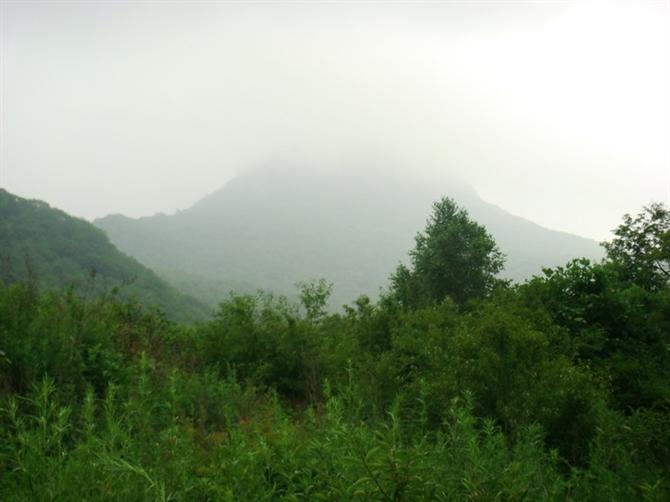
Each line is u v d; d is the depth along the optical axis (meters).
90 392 4.21
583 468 4.72
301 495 3.26
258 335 9.23
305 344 9.02
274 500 3.40
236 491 3.20
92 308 7.44
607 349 8.91
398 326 11.20
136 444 3.75
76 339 5.96
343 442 3.64
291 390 8.57
